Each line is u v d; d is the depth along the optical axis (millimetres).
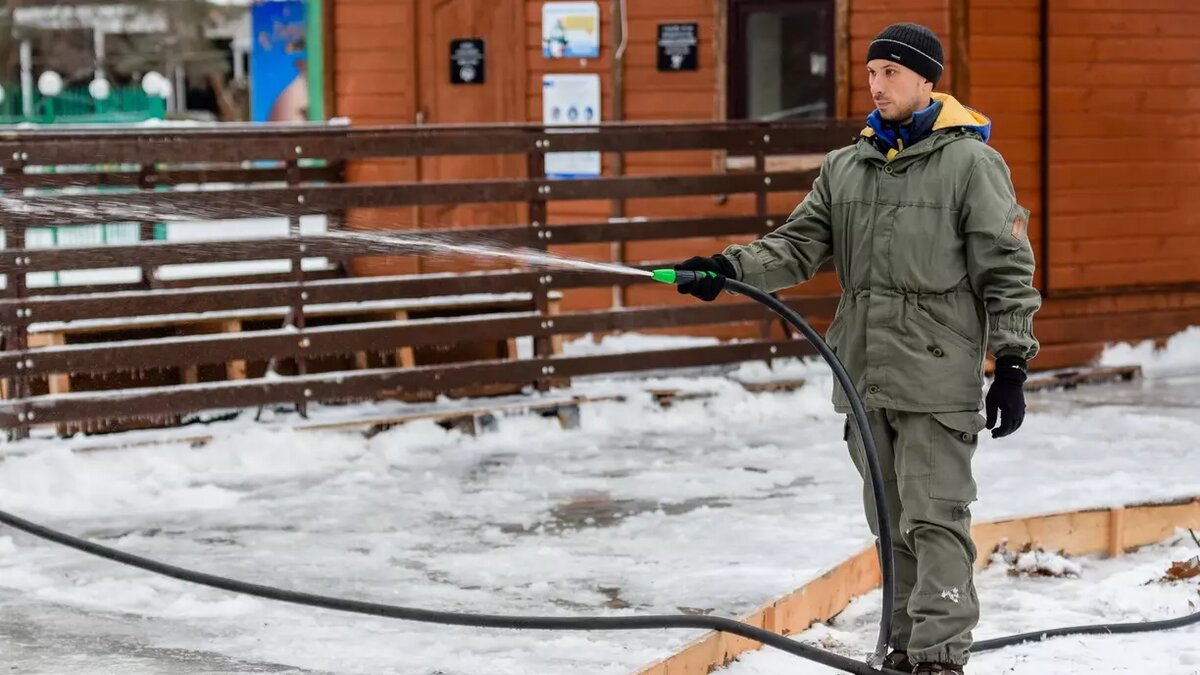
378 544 7023
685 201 12398
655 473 8523
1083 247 11953
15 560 6723
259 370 9820
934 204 4766
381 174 13523
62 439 8586
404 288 9523
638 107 12414
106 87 28531
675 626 5031
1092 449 9078
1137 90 12094
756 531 7145
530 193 9961
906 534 4840
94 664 5332
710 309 10617
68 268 8648
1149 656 5496
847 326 4930
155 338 9539
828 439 9477
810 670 5359
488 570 6555
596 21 12469
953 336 4758
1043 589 6516
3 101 29703
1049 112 11734
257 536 7188
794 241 5027
